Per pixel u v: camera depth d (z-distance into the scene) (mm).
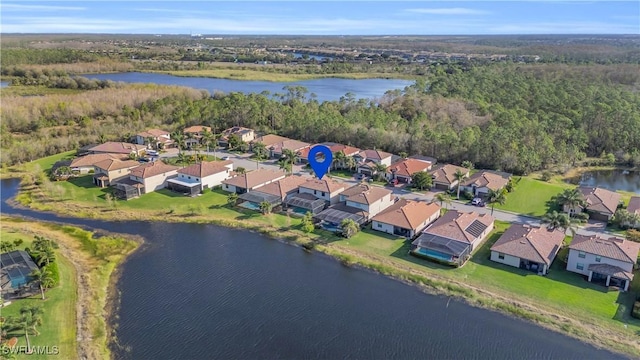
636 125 133250
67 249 73938
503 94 176750
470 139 122250
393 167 109688
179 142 130750
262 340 52844
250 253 74125
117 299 60625
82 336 52594
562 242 73250
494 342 52594
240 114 156875
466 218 78438
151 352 50688
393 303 60219
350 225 77812
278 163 121875
